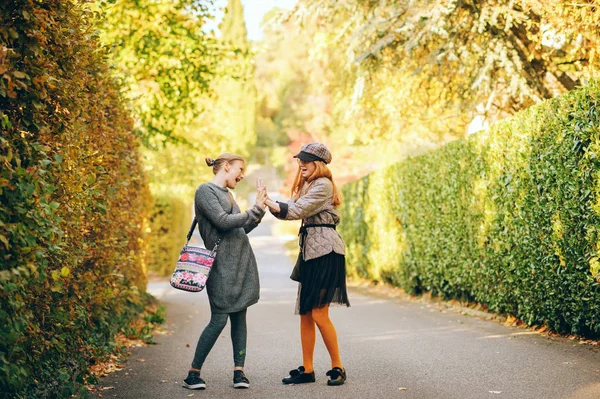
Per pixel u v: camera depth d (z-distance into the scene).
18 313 4.04
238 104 64.50
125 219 8.94
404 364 6.64
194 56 14.50
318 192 5.89
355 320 10.44
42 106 4.26
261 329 9.70
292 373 5.98
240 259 5.90
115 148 7.75
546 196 8.04
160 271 22.33
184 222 25.41
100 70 6.62
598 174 6.87
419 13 11.09
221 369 6.66
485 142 10.06
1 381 3.72
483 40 11.88
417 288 14.08
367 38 13.38
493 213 9.80
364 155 28.77
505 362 6.57
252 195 61.19
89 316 6.53
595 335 7.59
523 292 8.82
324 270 5.86
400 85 15.70
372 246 17.22
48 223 4.21
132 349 7.88
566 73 12.77
